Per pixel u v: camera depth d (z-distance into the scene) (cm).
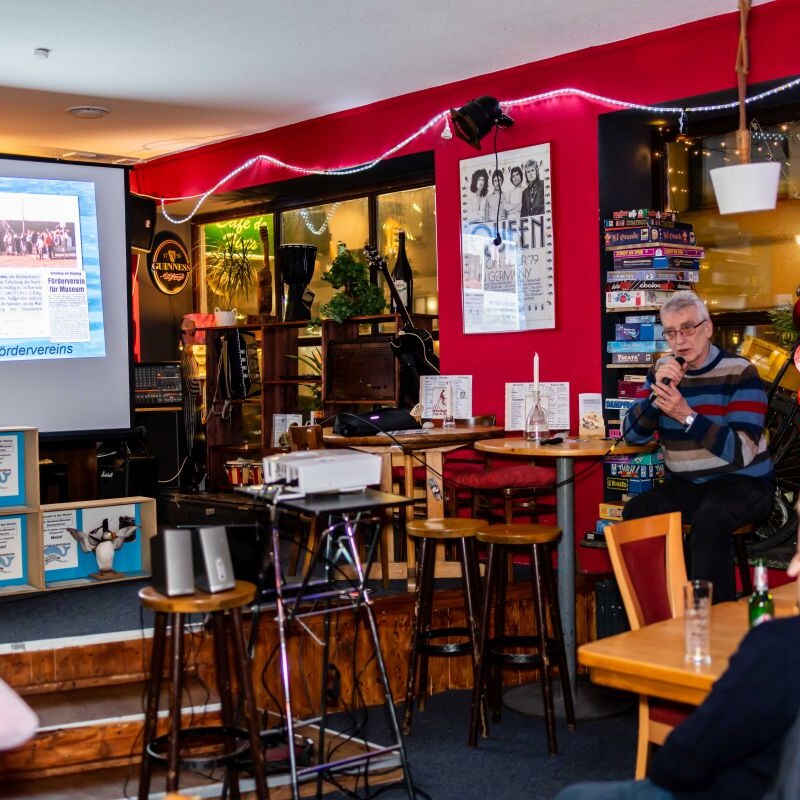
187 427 803
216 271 852
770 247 520
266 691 426
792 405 503
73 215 581
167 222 851
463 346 604
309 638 438
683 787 198
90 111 668
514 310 576
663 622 263
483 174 588
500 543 399
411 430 518
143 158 817
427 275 679
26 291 565
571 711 419
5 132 725
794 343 498
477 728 404
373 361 614
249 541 376
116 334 595
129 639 417
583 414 509
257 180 731
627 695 454
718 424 412
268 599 355
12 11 488
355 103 649
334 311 636
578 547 548
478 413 595
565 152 551
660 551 308
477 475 499
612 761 384
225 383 741
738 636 248
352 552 336
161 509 718
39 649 403
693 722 194
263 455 671
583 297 547
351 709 448
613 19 496
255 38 527
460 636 468
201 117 684
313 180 703
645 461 506
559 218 555
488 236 586
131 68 578
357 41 530
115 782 359
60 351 575
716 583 394
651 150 554
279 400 720
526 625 490
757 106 504
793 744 179
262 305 776
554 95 554
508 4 475
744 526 416
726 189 272
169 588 300
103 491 712
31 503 512
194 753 376
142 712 381
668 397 409
